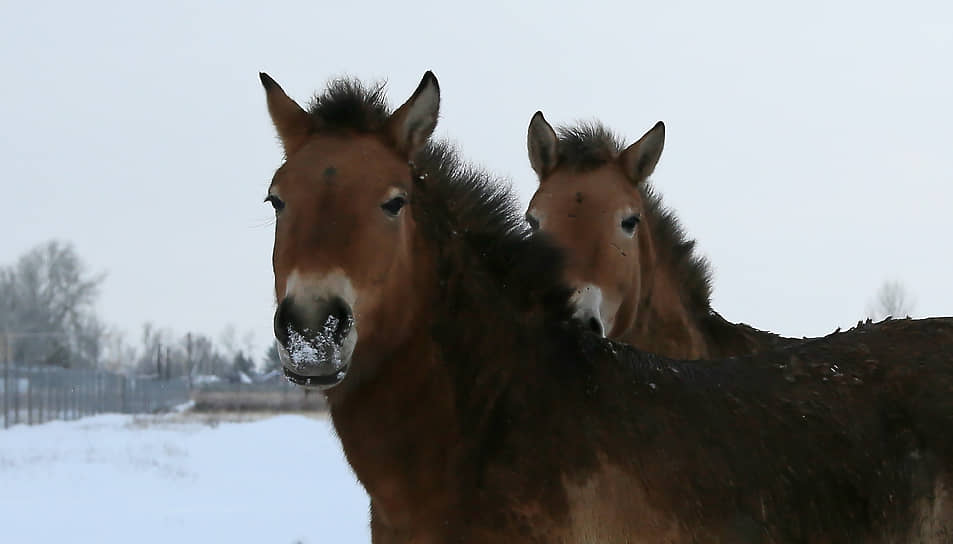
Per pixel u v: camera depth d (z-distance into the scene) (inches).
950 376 374.0
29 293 6692.9
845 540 354.9
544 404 352.5
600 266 593.0
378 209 342.0
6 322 6540.4
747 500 348.8
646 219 636.1
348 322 327.9
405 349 353.1
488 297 368.2
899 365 378.3
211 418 3607.3
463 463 346.6
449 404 352.5
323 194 339.9
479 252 377.4
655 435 352.8
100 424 3061.0
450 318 360.5
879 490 359.6
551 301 381.1
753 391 371.6
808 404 368.5
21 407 3486.7
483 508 339.9
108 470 1486.2
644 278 625.9
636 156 640.4
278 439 2333.9
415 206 364.8
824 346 394.0
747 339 642.2
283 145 378.3
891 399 370.6
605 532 342.6
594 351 373.4
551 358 365.1
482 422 350.3
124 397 4264.3
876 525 358.6
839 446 360.5
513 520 337.7
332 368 322.0
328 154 349.4
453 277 364.8
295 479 1412.4
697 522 345.1
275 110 376.5
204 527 925.8
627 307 605.6
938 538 361.1
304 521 966.4
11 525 935.0
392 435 352.5
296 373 321.4
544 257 382.9
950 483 359.3
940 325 395.9
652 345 626.8
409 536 353.7
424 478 350.0
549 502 338.6
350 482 1366.9
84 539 857.5
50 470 1472.7
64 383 3499.0
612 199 612.1
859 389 374.3
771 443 358.0
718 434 356.8
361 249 335.3
